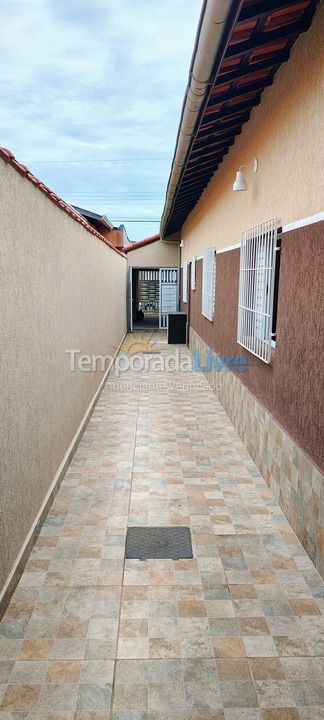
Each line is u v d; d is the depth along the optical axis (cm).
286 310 336
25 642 228
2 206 239
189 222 1118
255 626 241
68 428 431
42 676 211
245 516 347
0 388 239
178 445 489
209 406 638
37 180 299
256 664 219
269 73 355
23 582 271
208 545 310
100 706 197
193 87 280
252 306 446
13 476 263
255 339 430
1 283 239
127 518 343
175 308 1488
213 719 192
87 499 370
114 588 268
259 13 239
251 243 442
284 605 256
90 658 220
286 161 333
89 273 577
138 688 206
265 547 308
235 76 312
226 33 224
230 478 410
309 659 221
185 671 214
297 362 313
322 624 243
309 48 284
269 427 387
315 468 283
